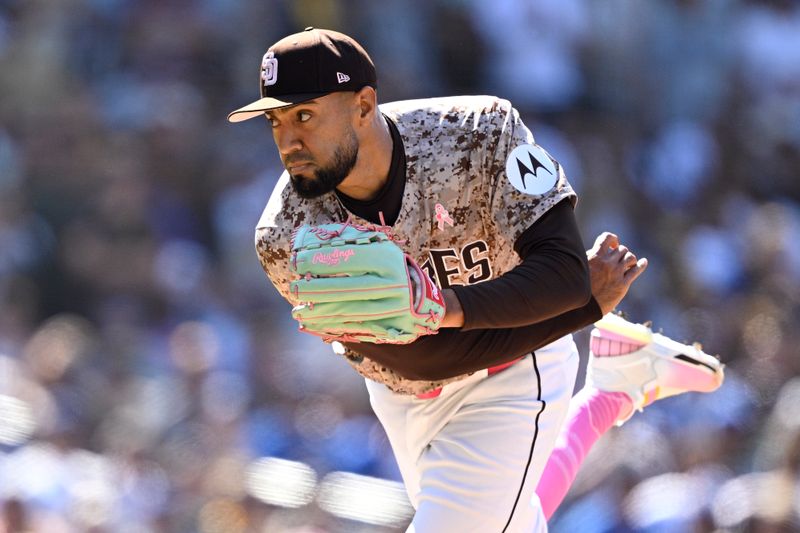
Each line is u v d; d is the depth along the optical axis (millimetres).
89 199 36125
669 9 43438
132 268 34688
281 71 9625
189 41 40094
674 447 25516
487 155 10242
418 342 10289
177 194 36969
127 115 38344
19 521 22953
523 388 11367
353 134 9852
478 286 9711
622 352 13133
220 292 34500
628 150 40406
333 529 24484
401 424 11867
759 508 21188
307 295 9594
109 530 23812
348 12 40500
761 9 44531
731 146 42531
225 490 25016
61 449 25109
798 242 38875
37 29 39750
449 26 41125
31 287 34188
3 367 28062
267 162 37781
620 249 10789
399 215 10227
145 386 28719
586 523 23438
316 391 29359
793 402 26312
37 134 37625
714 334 33281
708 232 38000
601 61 42406
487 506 11102
